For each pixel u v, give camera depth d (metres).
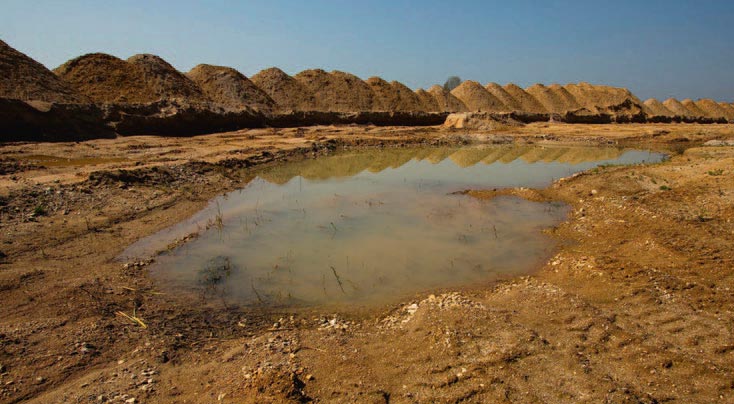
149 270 7.90
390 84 54.22
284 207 12.52
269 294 7.12
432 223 11.04
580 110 51.59
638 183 13.50
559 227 10.62
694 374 4.52
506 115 44.97
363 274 7.91
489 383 4.42
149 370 4.84
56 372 4.67
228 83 38.28
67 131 21.81
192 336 5.79
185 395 4.41
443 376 4.59
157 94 29.83
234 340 5.75
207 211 11.97
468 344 5.10
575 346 5.08
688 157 20.47
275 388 4.27
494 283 7.58
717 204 10.37
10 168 13.70
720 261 7.41
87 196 11.59
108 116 23.81
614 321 5.75
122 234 9.66
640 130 35.59
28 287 6.58
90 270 7.62
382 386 4.51
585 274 7.47
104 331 5.57
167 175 14.60
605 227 10.07
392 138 29.91
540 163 21.58
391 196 14.00
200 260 8.48
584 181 14.67
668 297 6.34
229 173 17.12
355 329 6.01
